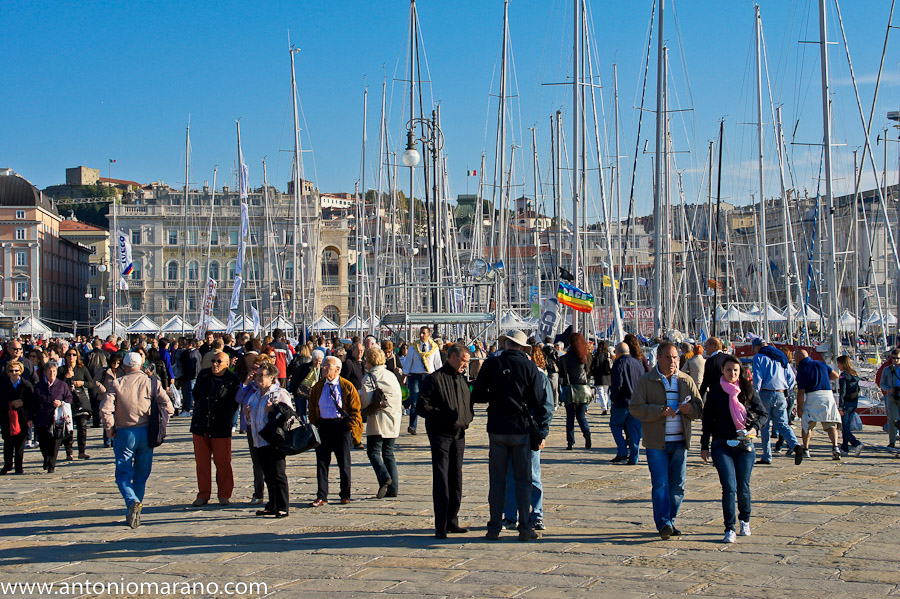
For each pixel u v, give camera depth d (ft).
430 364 68.95
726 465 30.91
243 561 28.96
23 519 37.76
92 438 72.64
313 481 46.42
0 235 338.13
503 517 33.53
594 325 118.93
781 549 29.40
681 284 177.06
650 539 31.12
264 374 37.83
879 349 142.10
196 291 352.69
